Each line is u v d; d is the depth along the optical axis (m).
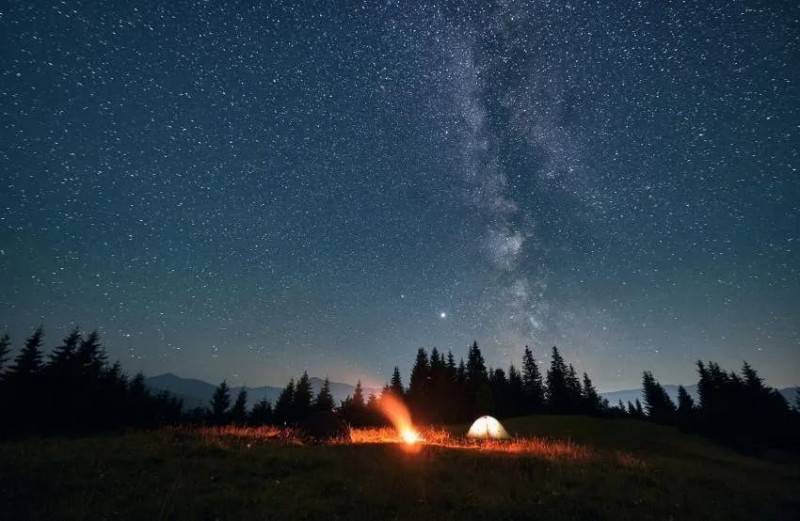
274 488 9.36
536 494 10.16
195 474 10.02
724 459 24.97
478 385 69.94
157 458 11.12
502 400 67.94
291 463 11.84
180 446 12.86
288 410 71.38
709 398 61.34
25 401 38.34
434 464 12.80
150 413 49.59
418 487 10.06
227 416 69.25
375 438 20.42
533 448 18.91
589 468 14.09
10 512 7.20
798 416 44.97
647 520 9.05
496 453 15.80
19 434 32.53
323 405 77.50
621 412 72.38
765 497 12.34
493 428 26.59
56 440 13.88
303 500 8.65
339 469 11.45
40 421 37.56
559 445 21.22
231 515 7.61
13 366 48.56
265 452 13.06
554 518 8.66
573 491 10.77
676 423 39.19
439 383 69.19
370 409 60.31
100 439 14.32
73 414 39.78
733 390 59.34
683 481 13.44
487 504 9.05
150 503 7.88
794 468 21.97
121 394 48.94
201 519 7.48
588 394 76.50
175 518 7.41
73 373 44.44
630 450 25.94
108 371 56.00
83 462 10.20
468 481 11.09
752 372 59.84
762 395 55.06
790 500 12.16
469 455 14.80
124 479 9.30
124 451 11.81
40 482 8.64
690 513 9.93
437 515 8.32
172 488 8.80
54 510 7.38
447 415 61.34
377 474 11.09
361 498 9.02
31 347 50.56
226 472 10.44
